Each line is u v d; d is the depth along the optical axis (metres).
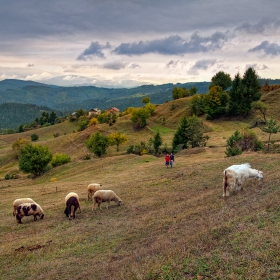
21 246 14.55
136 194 23.80
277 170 20.94
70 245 14.09
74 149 100.94
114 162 49.69
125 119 121.19
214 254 8.29
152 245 11.23
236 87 88.50
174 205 18.16
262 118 81.38
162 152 65.62
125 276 8.45
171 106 116.38
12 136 165.00
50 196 29.80
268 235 8.56
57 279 10.14
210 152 48.88
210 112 89.31
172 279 7.48
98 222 17.45
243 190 16.95
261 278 6.61
